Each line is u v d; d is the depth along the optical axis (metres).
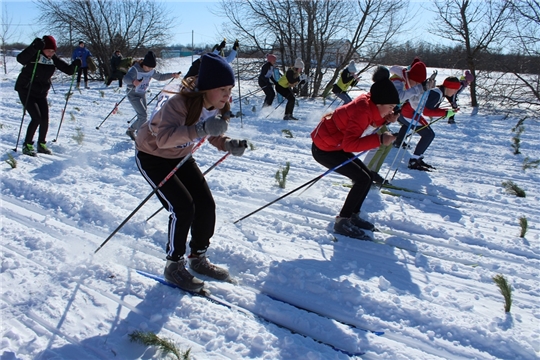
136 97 6.33
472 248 3.57
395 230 3.88
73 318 2.47
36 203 4.13
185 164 2.80
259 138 7.20
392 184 5.05
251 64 15.10
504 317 2.64
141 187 4.59
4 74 18.08
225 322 2.46
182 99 2.42
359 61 14.60
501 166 5.88
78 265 3.00
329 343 2.38
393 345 2.36
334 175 5.27
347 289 2.80
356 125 3.32
